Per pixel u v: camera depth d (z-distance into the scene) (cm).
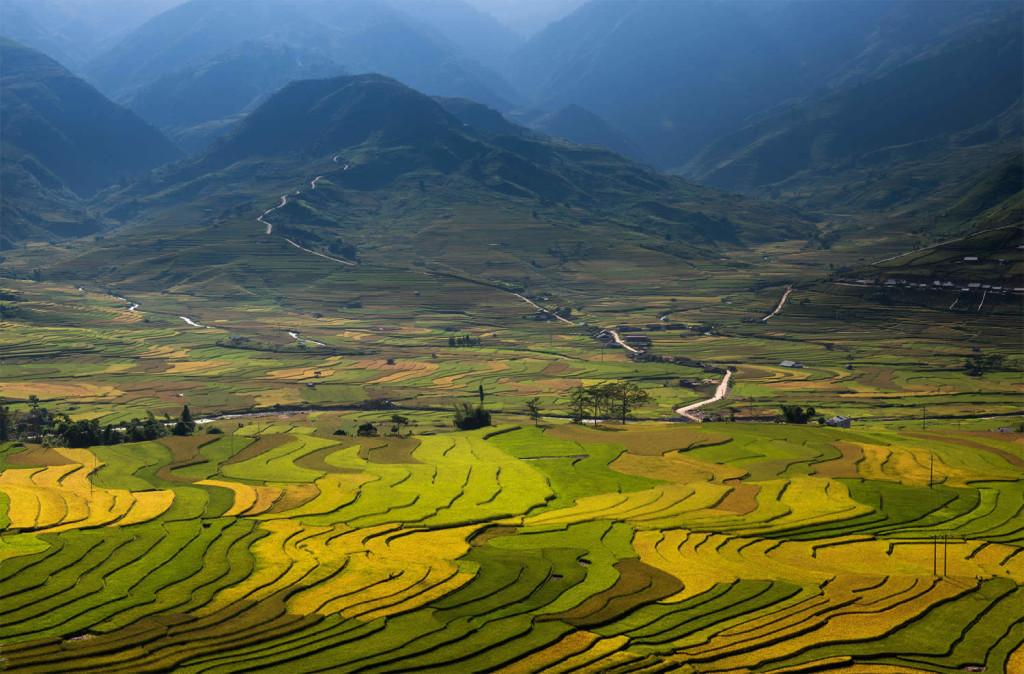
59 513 13588
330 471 17000
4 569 11319
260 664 9325
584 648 9906
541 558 12481
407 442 19800
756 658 9775
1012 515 14800
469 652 9700
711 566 12294
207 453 18338
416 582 11456
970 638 10375
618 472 17388
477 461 17938
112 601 10606
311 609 10625
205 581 11262
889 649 10075
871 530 14050
